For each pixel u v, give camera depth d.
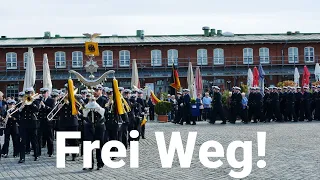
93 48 21.34
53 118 15.55
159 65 51.41
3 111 16.05
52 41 51.41
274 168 12.16
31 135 14.88
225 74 50.34
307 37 53.81
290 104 29.39
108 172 12.41
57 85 49.34
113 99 13.87
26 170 13.06
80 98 15.38
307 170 11.73
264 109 29.56
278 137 19.31
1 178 11.85
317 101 30.28
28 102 14.61
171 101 33.72
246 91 37.41
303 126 25.08
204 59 51.91
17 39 52.81
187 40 51.59
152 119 36.25
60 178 11.67
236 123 29.17
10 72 49.22
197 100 29.62
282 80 51.72
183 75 50.19
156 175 11.71
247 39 52.09
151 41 50.88
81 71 50.16
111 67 50.75
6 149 16.00
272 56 52.47
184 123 30.62
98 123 12.96
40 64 49.84
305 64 52.62
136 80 35.19
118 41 50.97
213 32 56.88
